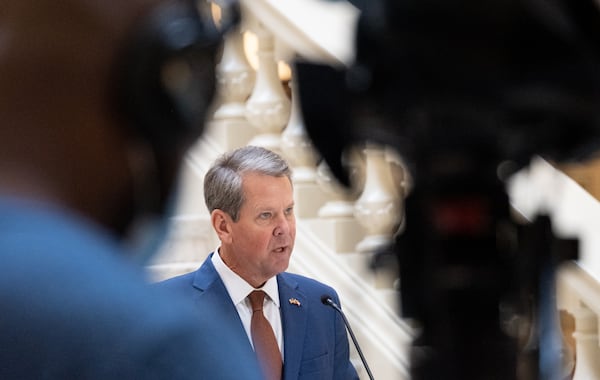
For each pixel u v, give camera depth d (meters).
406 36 2.77
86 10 1.58
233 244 5.94
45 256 1.60
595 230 9.30
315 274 9.75
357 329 9.43
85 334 1.58
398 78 2.79
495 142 2.84
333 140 2.89
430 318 2.90
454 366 2.88
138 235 1.66
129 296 1.62
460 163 2.85
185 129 1.63
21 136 1.59
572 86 2.73
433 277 2.86
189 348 1.60
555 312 2.95
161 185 1.65
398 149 2.89
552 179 2.94
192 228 9.12
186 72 1.62
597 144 2.81
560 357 2.95
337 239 9.76
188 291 5.94
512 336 2.89
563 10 2.73
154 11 1.59
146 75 1.59
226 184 5.91
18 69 1.59
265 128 10.12
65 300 1.59
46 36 1.58
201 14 1.63
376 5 2.78
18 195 1.60
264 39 9.88
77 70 1.58
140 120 1.60
